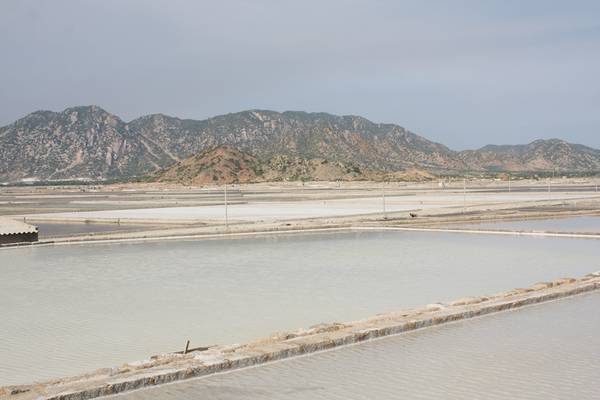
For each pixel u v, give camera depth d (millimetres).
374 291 20719
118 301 19469
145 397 10094
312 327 13820
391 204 82250
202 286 22172
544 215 57281
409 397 10000
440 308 15766
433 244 35969
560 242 36469
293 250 33562
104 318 16984
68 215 67812
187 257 31000
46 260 30391
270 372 11320
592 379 10742
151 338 14727
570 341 13156
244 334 15008
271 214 65125
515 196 101812
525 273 24641
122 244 38062
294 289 21266
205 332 15281
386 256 30500
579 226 47906
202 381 10859
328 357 12203
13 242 38062
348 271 25531
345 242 37625
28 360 12930
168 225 54406
